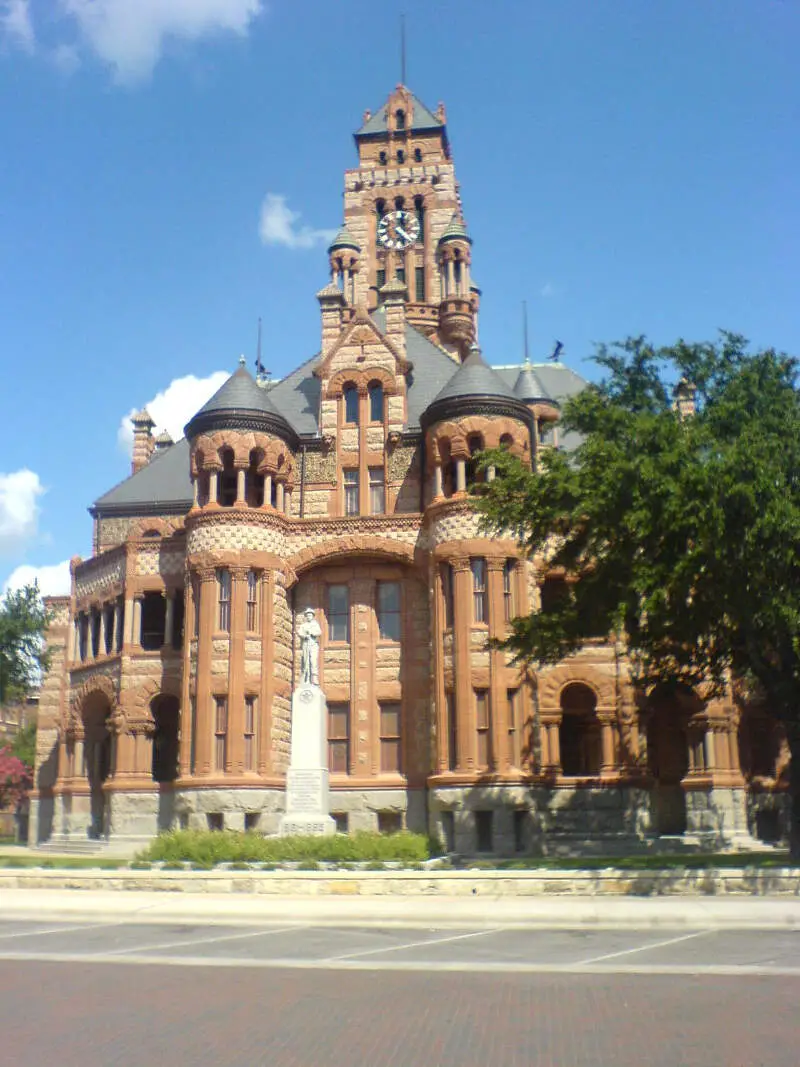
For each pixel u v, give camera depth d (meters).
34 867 29.89
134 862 31.77
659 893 25.27
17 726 105.44
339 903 23.70
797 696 30.83
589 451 30.75
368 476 52.53
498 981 14.79
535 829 44.06
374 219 84.69
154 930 20.94
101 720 56.31
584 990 14.05
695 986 14.25
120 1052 10.87
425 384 55.72
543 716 47.81
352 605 50.94
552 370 67.94
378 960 16.73
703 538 27.03
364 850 31.91
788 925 20.91
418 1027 11.94
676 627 31.34
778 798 49.50
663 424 29.28
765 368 31.31
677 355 33.25
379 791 48.34
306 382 57.84
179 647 53.53
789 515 27.12
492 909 22.22
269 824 46.09
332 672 50.53
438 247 79.88
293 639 50.84
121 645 53.94
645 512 27.89
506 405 48.69
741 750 49.81
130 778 50.91
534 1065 10.27
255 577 48.97
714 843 44.72
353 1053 10.78
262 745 47.06
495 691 45.03
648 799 46.94
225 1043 11.23
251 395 50.53
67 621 63.53
